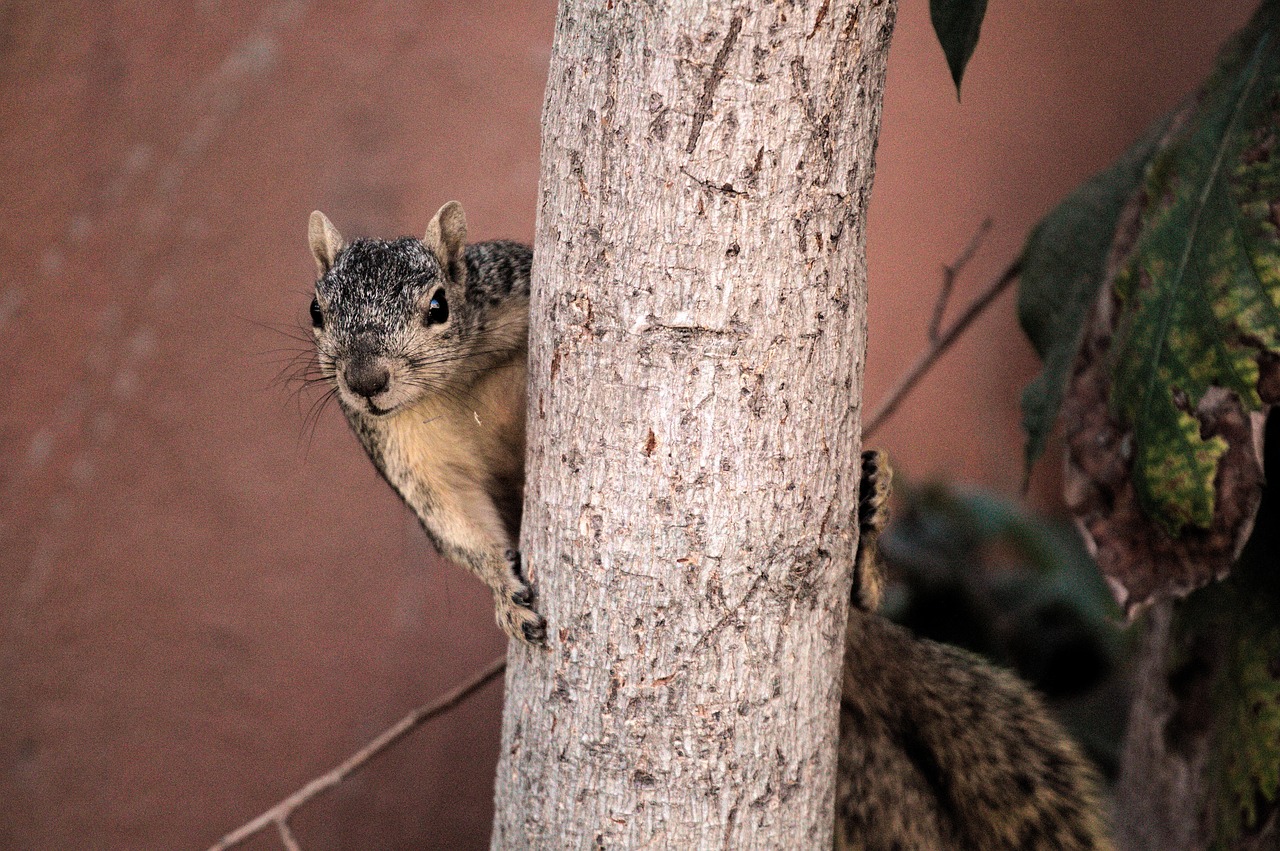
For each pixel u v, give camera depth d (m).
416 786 14.63
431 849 14.46
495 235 15.94
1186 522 6.67
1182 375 6.66
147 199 15.41
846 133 5.25
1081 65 18.19
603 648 5.52
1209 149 6.88
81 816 14.52
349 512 15.20
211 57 15.78
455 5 16.25
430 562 15.19
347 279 8.20
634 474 5.39
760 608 5.48
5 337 14.89
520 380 8.21
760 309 5.25
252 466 15.12
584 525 5.51
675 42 5.04
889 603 11.93
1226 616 8.00
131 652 14.84
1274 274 6.43
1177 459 6.64
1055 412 8.05
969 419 17.50
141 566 14.96
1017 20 18.02
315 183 15.75
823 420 5.48
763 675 5.52
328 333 8.12
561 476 5.57
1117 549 6.93
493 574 7.99
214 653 14.87
